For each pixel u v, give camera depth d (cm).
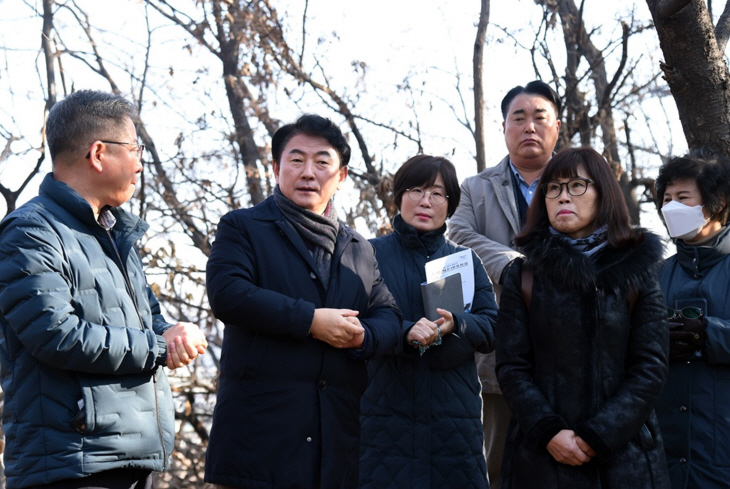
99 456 267
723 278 339
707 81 386
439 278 381
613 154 1052
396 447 372
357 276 337
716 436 322
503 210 450
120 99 299
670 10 377
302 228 330
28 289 261
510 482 307
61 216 279
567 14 1009
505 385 310
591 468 293
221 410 313
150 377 287
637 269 303
